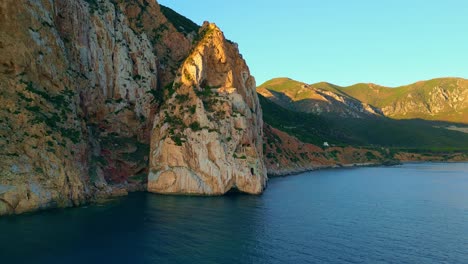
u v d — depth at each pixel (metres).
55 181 56.75
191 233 48.06
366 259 40.81
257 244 44.81
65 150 60.59
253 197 77.38
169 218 55.06
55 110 64.31
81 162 64.81
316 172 153.75
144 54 98.94
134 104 92.50
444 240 48.38
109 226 49.25
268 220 56.69
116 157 81.56
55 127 61.69
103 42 89.12
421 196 86.00
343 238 48.47
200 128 80.25
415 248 44.94
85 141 70.38
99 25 89.00
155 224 51.44
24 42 63.81
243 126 85.25
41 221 49.38
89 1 90.62
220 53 94.62
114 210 58.53
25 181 53.16
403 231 52.66
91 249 40.56
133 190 78.88
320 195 84.88
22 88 61.00
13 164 53.03
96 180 69.81
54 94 67.12
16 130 56.28
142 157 86.75
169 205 64.50
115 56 91.75
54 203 56.16
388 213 65.00
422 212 66.31
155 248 41.94
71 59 78.12
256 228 51.78
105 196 68.38
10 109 57.78
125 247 41.72
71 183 59.28
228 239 46.31
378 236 49.81
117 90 90.25
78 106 72.38
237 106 88.38
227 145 81.00
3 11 62.25
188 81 87.81
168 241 44.50
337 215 62.38
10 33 62.66
